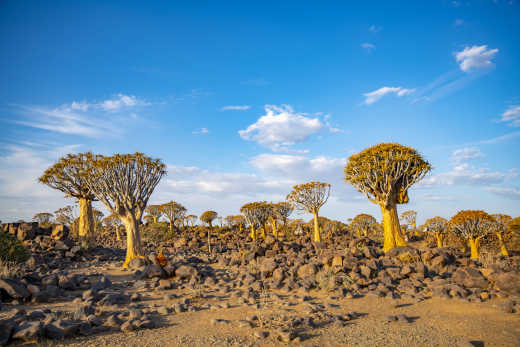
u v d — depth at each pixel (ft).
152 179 56.34
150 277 38.63
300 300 27.48
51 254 55.26
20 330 16.35
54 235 66.54
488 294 26.18
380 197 60.90
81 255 59.11
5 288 24.18
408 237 126.82
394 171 60.44
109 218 150.00
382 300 26.91
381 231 124.57
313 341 17.52
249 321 20.42
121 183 52.08
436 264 40.27
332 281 31.07
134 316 21.09
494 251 76.64
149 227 103.71
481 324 19.77
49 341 16.35
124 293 29.68
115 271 46.06
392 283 32.45
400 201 61.16
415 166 59.52
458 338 17.65
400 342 17.28
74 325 17.60
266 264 38.86
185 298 26.86
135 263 48.47
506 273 28.32
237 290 32.37
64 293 28.45
